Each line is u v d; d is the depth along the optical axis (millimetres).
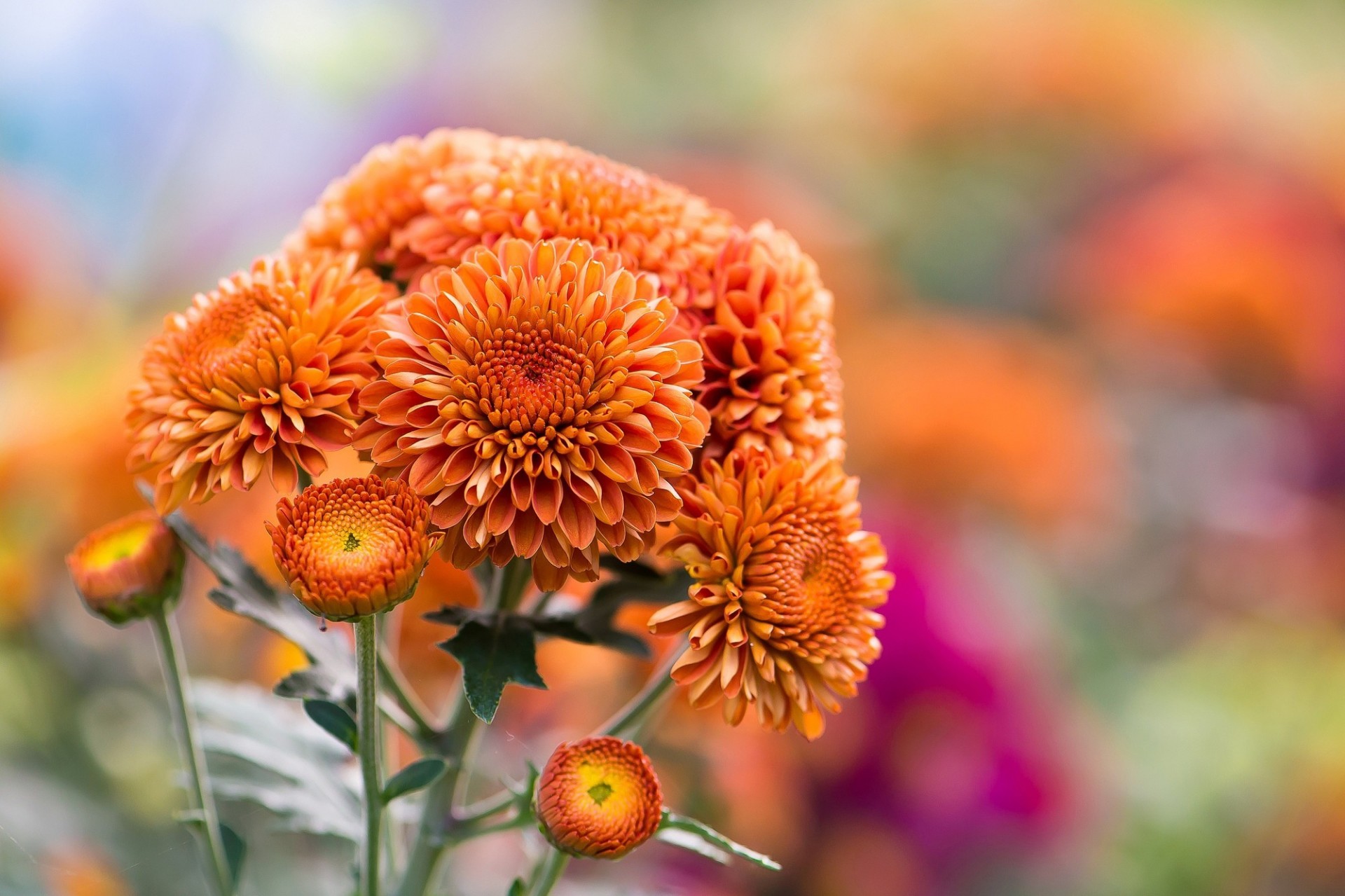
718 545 363
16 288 730
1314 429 981
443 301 354
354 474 508
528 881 429
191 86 790
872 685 673
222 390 362
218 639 570
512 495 350
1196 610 960
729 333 379
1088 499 890
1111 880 710
